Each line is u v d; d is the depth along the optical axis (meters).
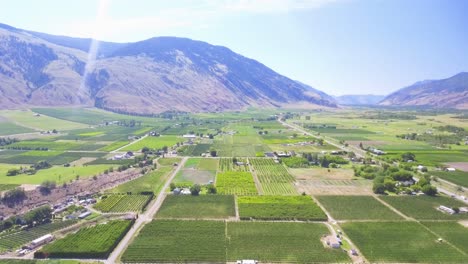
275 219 144.50
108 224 135.88
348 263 111.81
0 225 134.25
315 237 128.25
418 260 113.69
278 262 112.06
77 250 115.44
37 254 114.38
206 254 115.94
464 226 138.75
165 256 114.56
